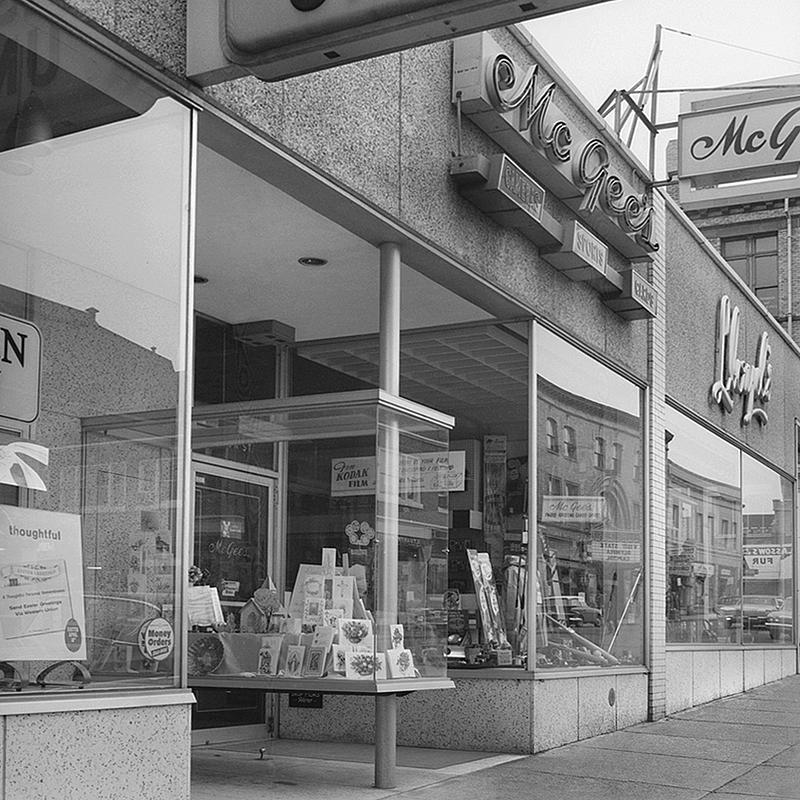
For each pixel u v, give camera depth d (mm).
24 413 5207
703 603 15633
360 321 10359
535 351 10242
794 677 21000
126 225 5652
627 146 12781
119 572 5496
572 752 9914
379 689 7691
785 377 21719
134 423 5664
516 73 9070
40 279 5293
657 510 13406
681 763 9438
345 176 7336
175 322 5887
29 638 5047
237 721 10352
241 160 6773
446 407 10547
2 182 5156
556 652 10469
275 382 10664
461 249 8852
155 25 5660
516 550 10125
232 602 8359
